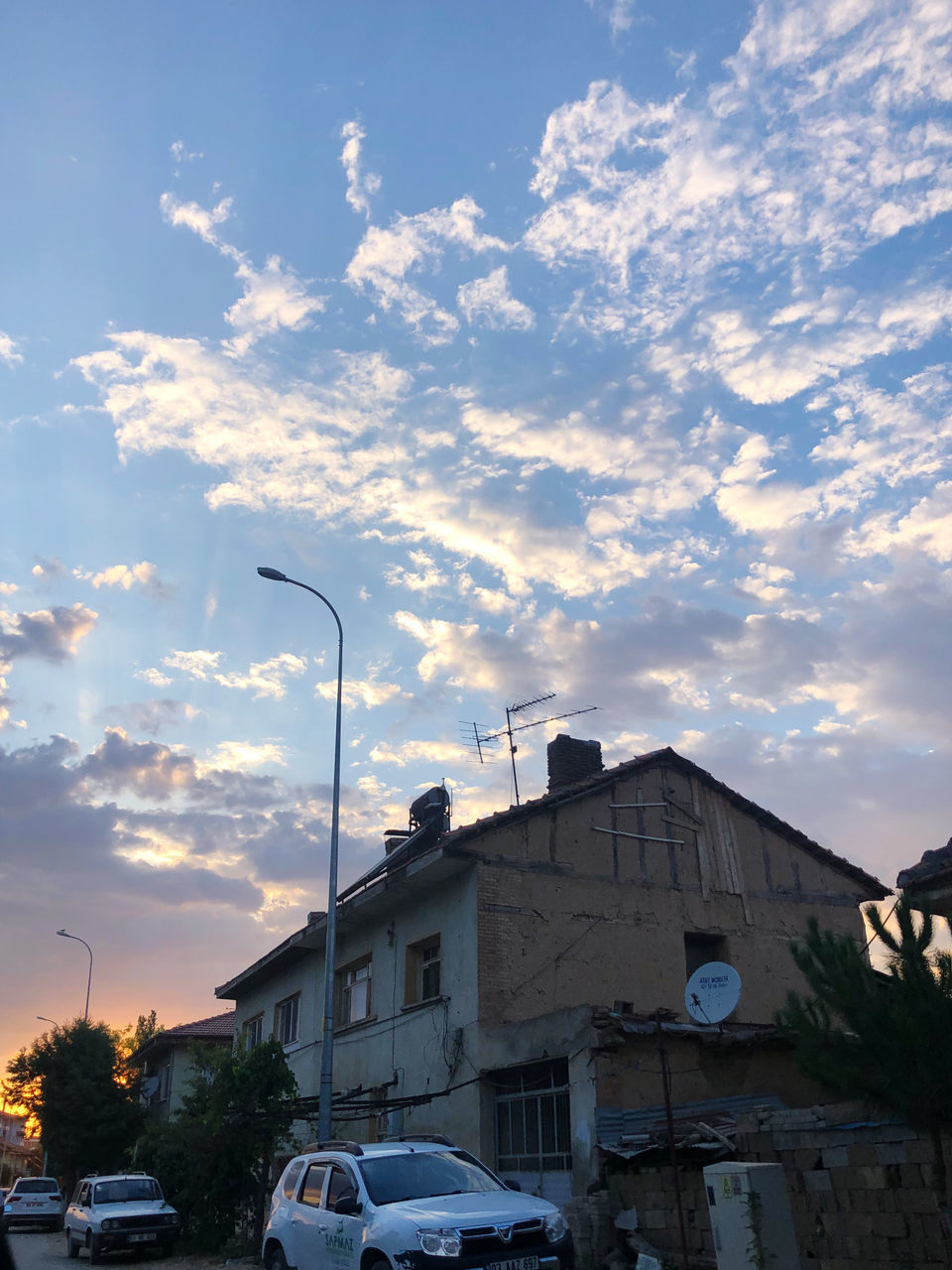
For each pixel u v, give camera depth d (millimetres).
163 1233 20734
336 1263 9344
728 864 20312
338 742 18625
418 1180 9789
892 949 8281
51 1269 19391
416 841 19609
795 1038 9008
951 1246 8641
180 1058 36500
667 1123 12523
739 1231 7910
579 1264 12266
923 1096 7891
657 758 20297
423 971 19641
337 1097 19938
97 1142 38406
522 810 18375
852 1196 10016
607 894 18719
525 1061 15109
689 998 13047
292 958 26234
